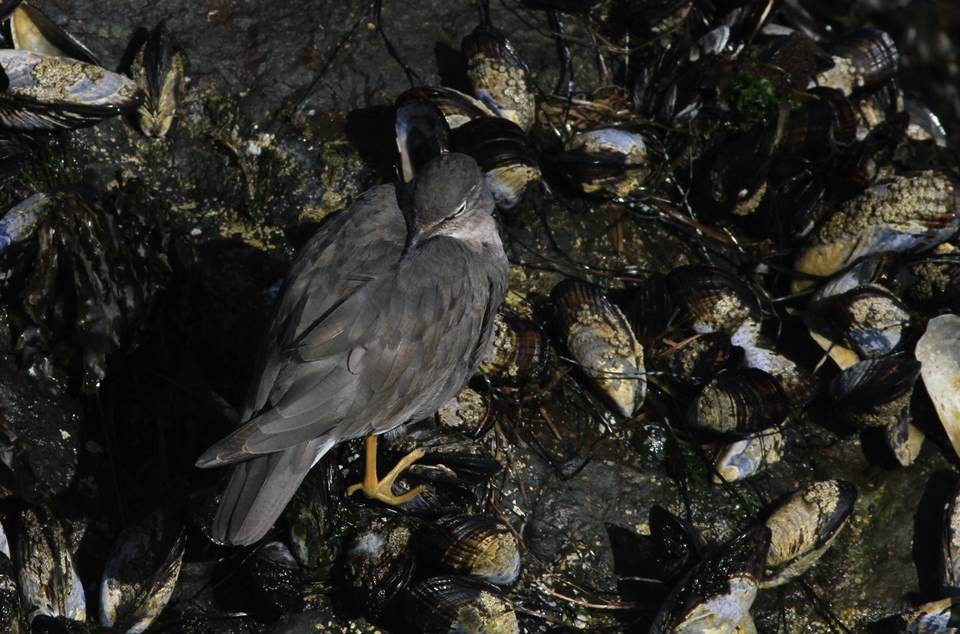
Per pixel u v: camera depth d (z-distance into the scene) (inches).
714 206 455.2
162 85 409.1
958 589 382.9
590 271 427.5
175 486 355.9
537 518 377.1
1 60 386.3
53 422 361.7
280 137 419.5
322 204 413.4
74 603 334.6
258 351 337.4
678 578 366.9
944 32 598.2
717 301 404.5
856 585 388.2
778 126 445.1
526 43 465.1
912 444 411.2
